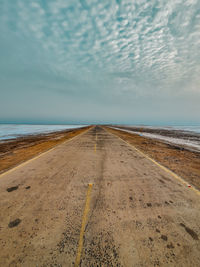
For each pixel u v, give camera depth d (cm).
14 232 173
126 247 158
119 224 193
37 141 1080
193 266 140
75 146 816
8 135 1738
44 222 192
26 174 370
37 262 138
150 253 152
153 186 318
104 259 144
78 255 146
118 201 251
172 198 268
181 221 204
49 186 303
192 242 168
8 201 241
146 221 201
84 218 202
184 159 581
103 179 350
